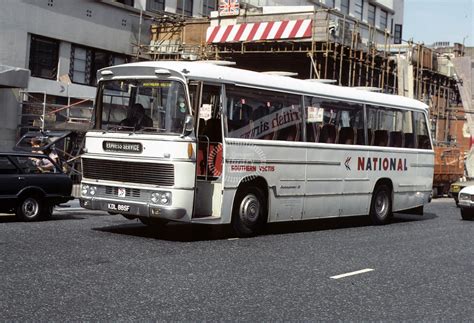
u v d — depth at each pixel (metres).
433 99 38.62
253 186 12.34
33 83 24.11
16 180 13.16
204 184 11.55
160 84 11.30
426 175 17.41
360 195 15.05
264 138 12.43
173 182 10.83
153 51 29.20
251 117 12.17
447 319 6.67
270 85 12.61
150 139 11.08
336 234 13.51
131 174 11.27
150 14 29.59
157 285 7.57
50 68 25.36
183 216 10.90
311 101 13.64
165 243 11.01
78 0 26.05
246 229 12.23
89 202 11.83
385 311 6.89
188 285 7.66
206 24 29.52
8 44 23.34
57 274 7.93
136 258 9.31
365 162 15.11
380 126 15.70
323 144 13.84
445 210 22.11
